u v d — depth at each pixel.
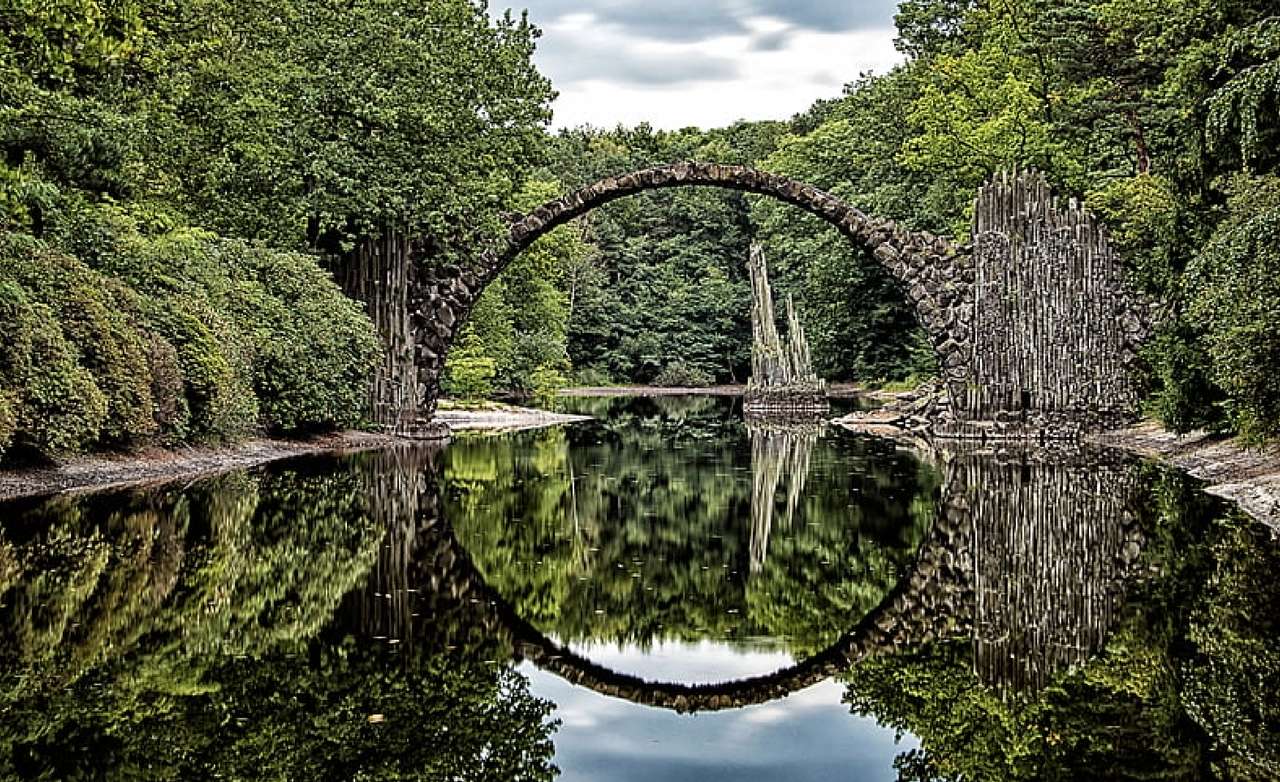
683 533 19.48
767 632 12.88
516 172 39.69
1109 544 17.61
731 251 99.88
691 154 113.19
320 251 36.34
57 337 21.00
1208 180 27.66
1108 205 38.50
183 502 20.20
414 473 27.30
